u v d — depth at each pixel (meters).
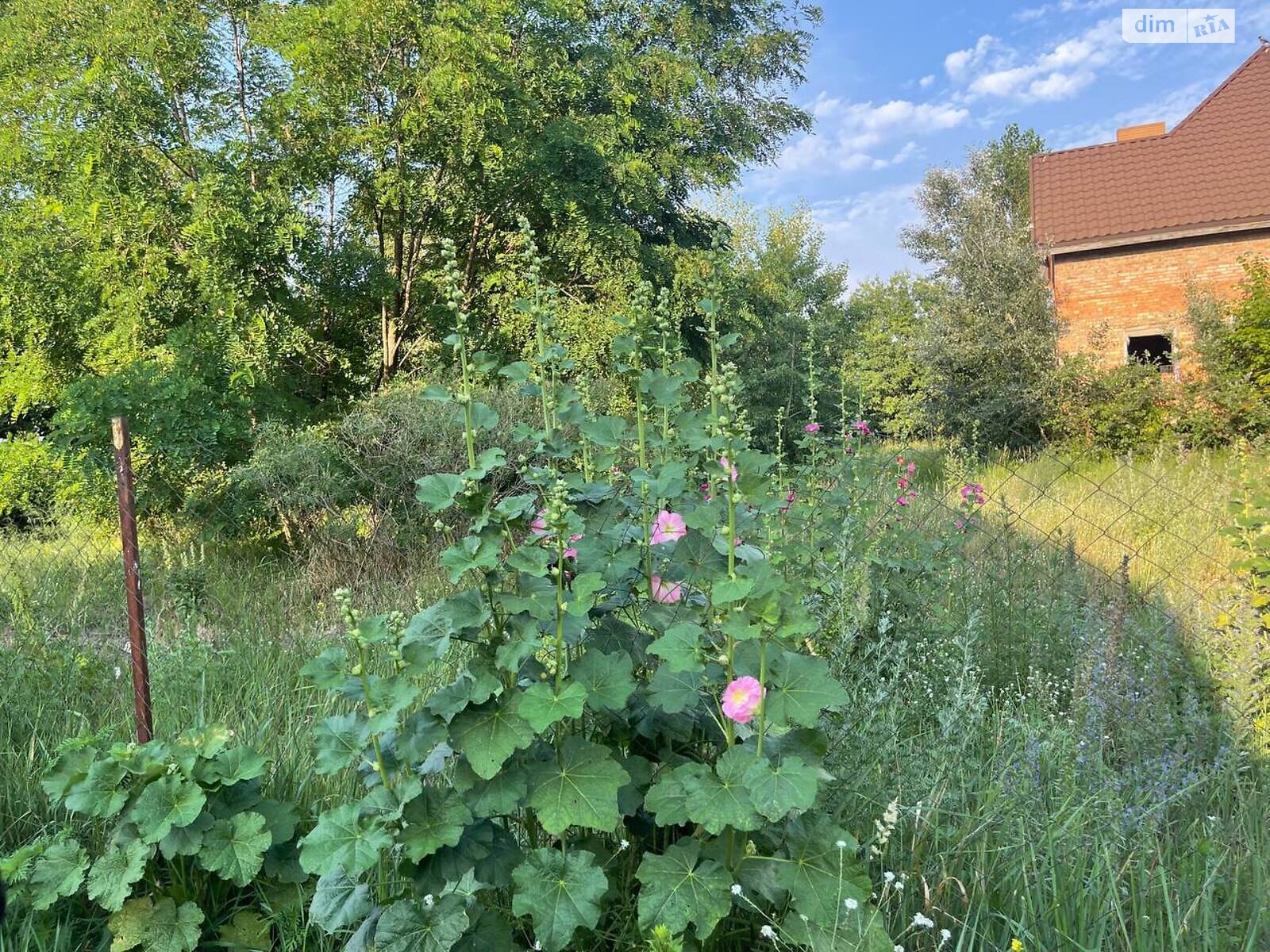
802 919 1.85
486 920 1.97
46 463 9.55
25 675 3.51
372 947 1.94
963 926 1.97
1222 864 2.40
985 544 5.37
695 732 2.21
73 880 2.22
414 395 7.97
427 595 5.51
